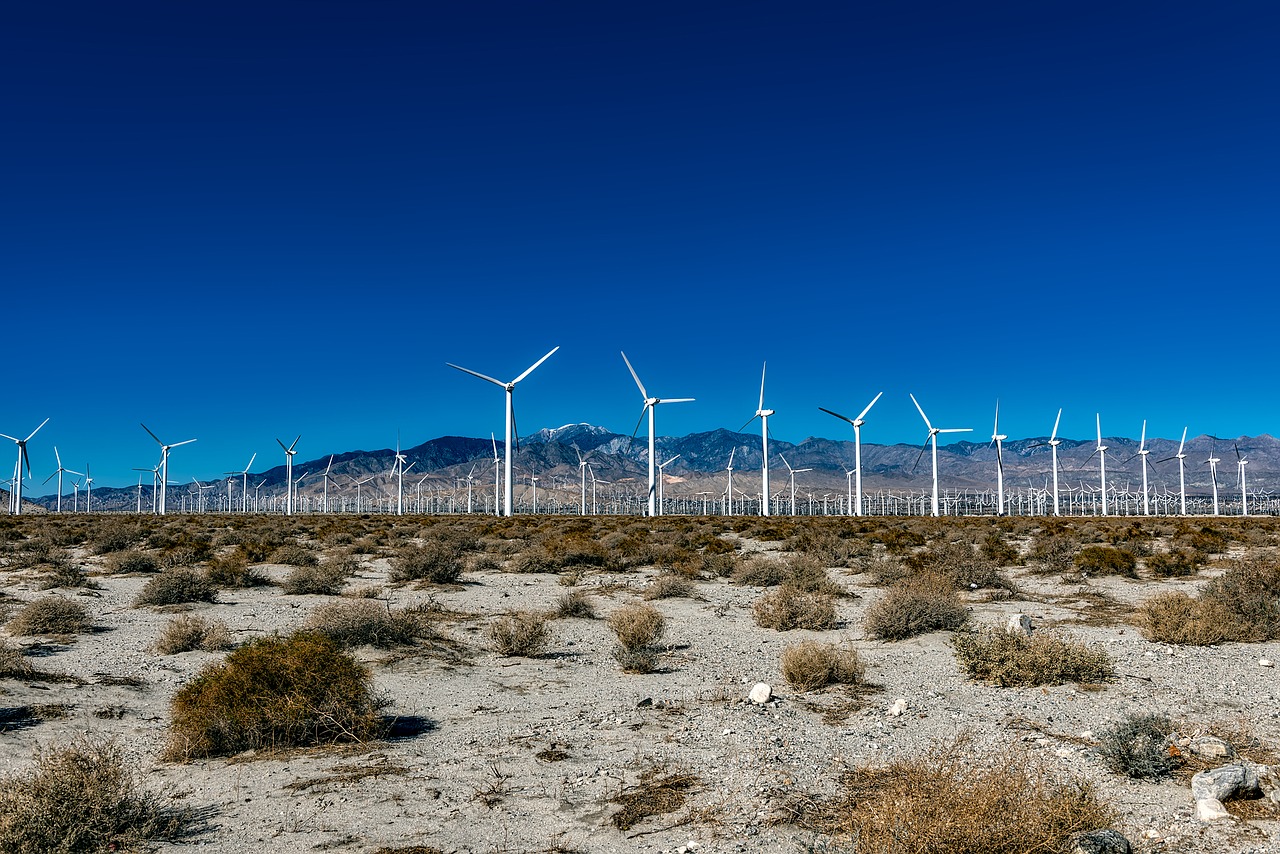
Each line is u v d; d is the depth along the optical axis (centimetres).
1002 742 1184
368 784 1037
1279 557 3950
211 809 955
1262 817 880
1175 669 1717
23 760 1136
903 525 8406
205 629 2116
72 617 2247
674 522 8794
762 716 1366
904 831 726
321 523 9225
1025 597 2944
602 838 866
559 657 1959
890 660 1875
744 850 824
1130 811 901
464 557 4478
